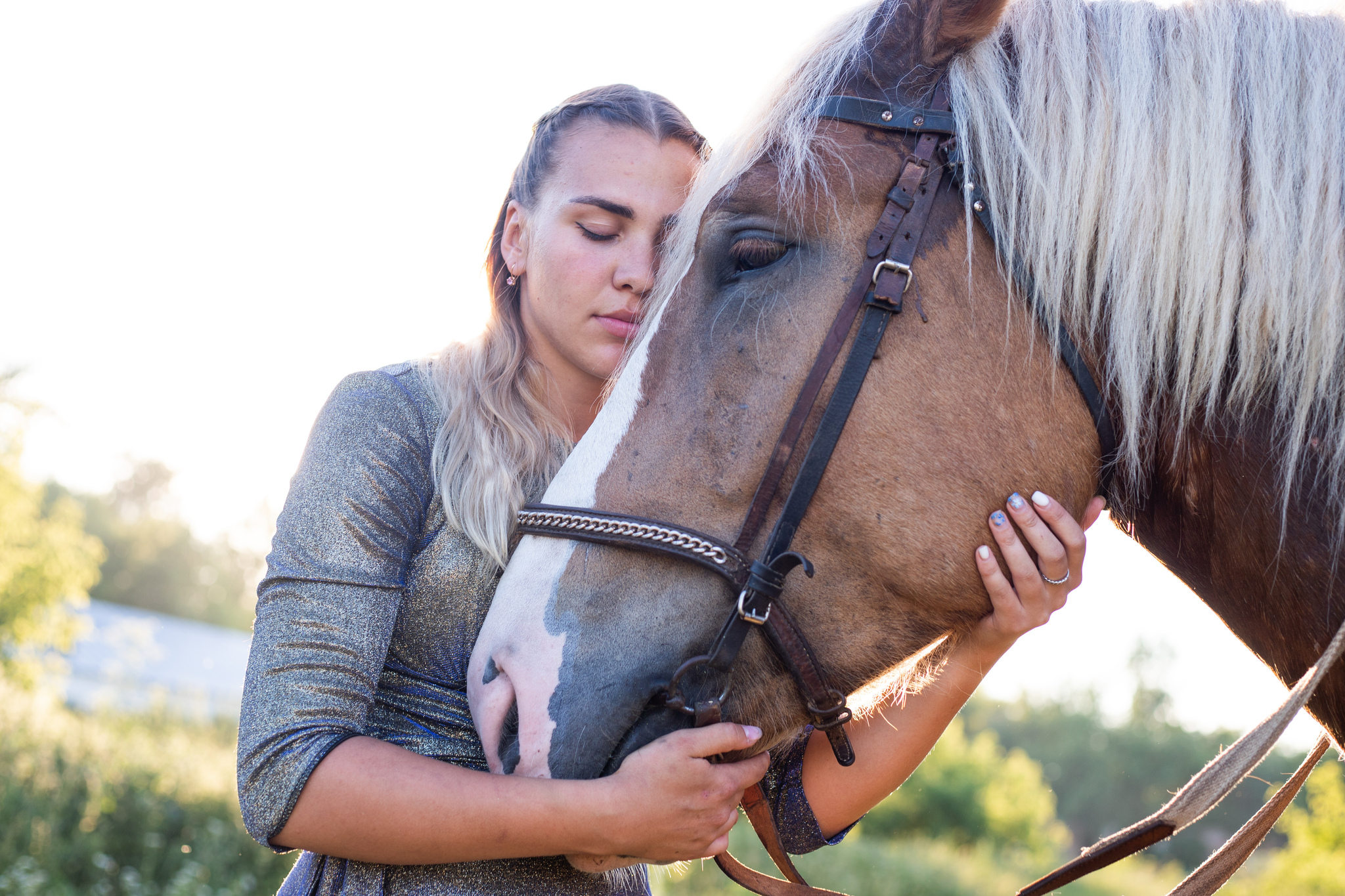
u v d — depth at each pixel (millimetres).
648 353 1151
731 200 1134
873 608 1100
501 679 1089
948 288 1072
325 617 1077
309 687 1050
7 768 7250
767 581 1050
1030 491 1069
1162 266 1034
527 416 1315
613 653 1068
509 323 1373
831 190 1095
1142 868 21344
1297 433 999
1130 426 1050
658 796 991
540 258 1309
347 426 1193
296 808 1008
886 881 12719
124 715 11797
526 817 981
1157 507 1155
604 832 987
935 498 1066
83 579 15242
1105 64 1079
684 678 1070
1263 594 1064
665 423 1113
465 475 1210
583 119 1318
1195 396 1049
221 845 6621
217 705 18422
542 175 1323
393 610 1134
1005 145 1079
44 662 15031
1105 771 47812
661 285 1212
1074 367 1079
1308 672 1000
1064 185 1057
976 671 1195
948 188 1092
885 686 1250
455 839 987
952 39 1111
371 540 1129
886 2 1181
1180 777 46625
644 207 1283
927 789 22891
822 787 1384
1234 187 1020
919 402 1062
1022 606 1077
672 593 1080
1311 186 989
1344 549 995
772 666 1104
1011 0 1184
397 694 1187
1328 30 1050
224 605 54594
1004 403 1072
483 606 1214
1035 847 23625
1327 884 14117
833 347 1062
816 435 1056
